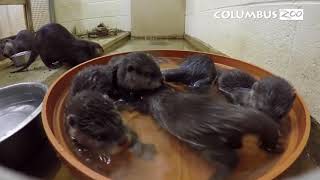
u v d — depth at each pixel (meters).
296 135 1.02
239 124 0.81
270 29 1.67
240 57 2.20
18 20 2.81
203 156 0.89
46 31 2.29
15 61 2.37
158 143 1.00
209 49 3.04
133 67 1.25
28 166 1.01
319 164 0.93
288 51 1.47
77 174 0.79
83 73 1.25
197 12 3.60
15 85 1.38
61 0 3.56
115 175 0.87
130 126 1.07
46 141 1.12
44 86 1.34
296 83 1.41
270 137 0.87
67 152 0.87
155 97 1.17
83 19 4.03
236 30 2.27
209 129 0.83
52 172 0.99
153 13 4.20
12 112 1.30
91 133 0.91
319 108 1.22
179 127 0.91
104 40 3.63
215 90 1.30
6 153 0.94
